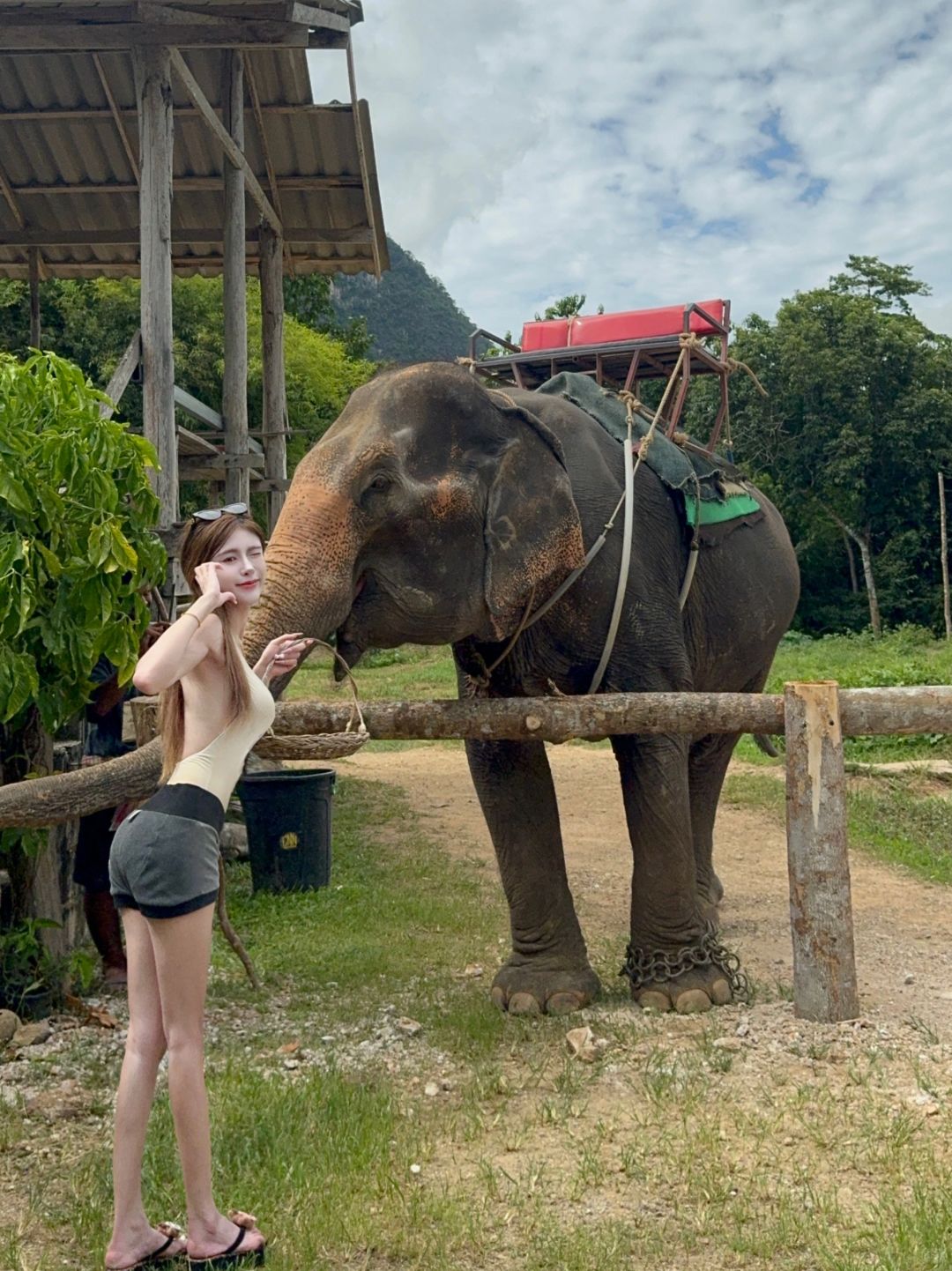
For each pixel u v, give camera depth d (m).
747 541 6.84
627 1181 3.76
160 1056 3.28
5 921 5.39
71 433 4.97
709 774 7.43
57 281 28.41
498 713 5.02
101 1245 3.32
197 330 30.94
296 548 4.60
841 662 31.17
